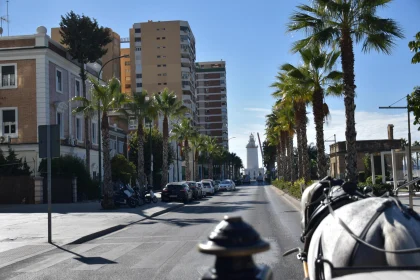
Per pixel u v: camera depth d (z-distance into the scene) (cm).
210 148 9494
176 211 2933
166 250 1291
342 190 480
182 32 12338
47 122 4209
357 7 2139
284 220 2030
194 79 13450
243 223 262
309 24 2220
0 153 3897
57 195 3878
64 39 4703
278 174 7531
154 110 4378
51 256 1263
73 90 4816
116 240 1587
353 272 321
